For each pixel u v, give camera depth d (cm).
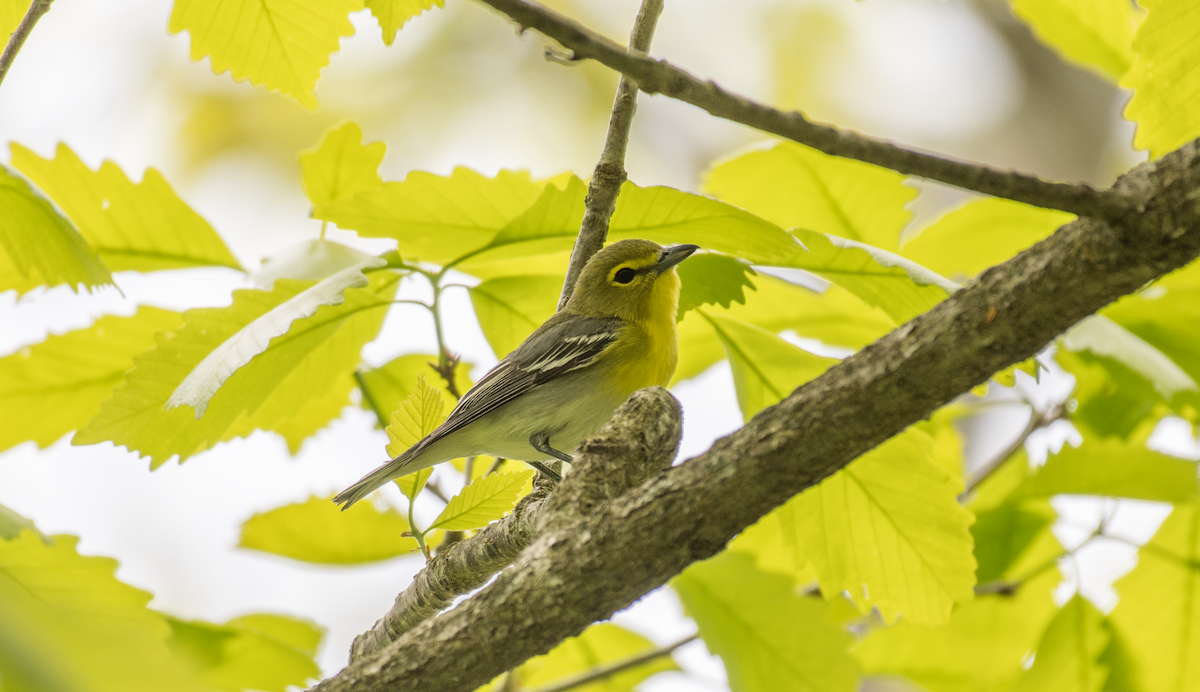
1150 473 976
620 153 811
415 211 869
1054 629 1026
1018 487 1014
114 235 1012
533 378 1112
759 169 1107
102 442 822
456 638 564
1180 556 1012
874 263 824
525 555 571
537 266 1060
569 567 548
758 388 910
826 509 918
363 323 984
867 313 1155
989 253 1166
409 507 691
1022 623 1132
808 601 1002
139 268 1032
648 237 839
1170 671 1013
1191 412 1120
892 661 1150
